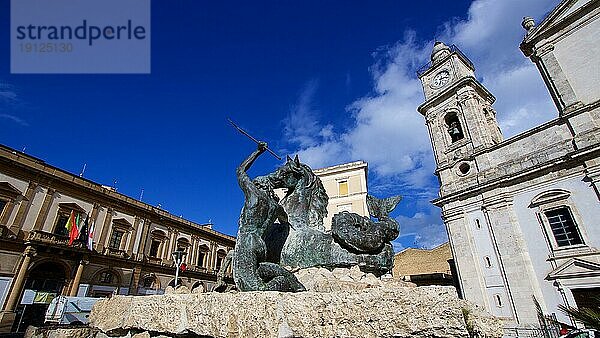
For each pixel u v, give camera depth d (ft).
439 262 123.75
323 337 7.70
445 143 95.66
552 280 63.46
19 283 70.95
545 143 73.10
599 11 72.23
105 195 96.22
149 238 109.29
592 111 67.56
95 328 13.66
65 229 84.38
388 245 16.03
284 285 12.50
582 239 61.41
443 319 7.27
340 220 15.87
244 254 13.44
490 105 103.96
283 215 17.07
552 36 79.77
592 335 28.84
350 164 124.06
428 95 106.83
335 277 13.05
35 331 14.21
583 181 63.82
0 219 71.82
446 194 88.12
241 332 8.63
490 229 75.72
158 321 10.82
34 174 79.61
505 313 68.13
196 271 120.88
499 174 78.18
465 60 105.70
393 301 7.72
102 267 90.79
